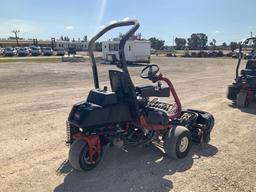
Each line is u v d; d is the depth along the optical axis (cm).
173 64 3192
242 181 421
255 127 689
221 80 1623
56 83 1437
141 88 477
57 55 5647
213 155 516
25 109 837
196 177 432
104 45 3550
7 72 2023
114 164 471
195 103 952
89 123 409
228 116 788
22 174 435
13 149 530
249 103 930
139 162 480
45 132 627
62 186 401
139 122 462
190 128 559
